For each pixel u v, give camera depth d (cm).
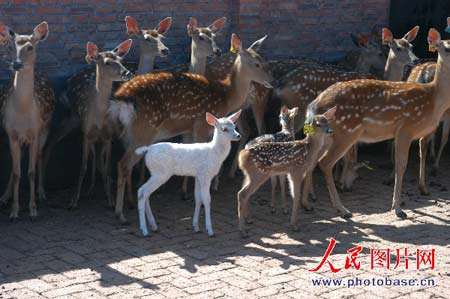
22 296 628
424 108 779
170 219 763
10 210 777
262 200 811
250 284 652
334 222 763
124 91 754
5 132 779
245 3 920
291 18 957
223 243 717
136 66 862
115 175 855
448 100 784
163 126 784
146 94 761
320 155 759
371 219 771
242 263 682
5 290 635
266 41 948
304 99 848
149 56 829
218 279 658
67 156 835
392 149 906
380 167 916
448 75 778
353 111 771
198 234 733
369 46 929
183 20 903
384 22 1015
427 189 839
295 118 855
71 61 855
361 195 830
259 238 728
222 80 869
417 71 890
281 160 725
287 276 664
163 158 720
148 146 736
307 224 758
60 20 845
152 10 887
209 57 916
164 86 777
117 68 749
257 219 767
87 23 857
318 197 824
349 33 996
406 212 790
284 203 777
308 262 686
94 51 752
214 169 727
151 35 826
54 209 781
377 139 790
